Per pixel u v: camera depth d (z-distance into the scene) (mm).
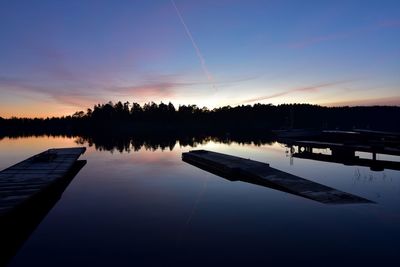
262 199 12352
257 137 59750
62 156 23250
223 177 17562
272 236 8516
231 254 7461
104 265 7027
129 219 10164
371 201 11664
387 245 7852
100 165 23047
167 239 8422
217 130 100875
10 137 72188
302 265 6887
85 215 10688
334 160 23688
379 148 22016
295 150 32500
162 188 14797
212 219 10031
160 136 67312
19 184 12547
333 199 11906
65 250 7867
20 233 9023
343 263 6953
